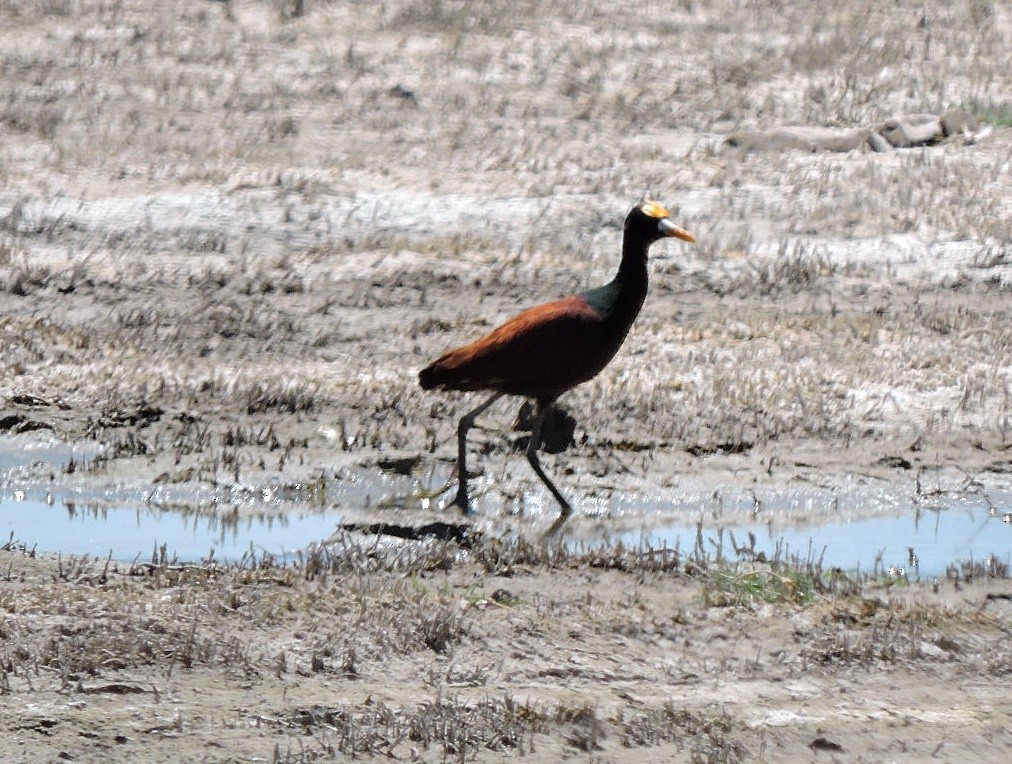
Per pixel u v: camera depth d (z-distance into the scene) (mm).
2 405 16219
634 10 37812
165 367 17797
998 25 37500
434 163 26547
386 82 31594
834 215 24000
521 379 13938
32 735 8000
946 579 11625
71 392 16766
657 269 21734
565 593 10992
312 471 14727
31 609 9641
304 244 22562
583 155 27266
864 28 36812
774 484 14828
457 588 11008
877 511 14289
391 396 16750
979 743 8414
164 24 34969
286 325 19250
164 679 8789
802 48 34312
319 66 32500
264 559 11648
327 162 26406
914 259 22344
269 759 7836
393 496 14305
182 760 7793
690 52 34469
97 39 33719
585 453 15461
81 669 8820
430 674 9102
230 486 14336
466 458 15180
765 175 26047
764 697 9047
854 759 8164
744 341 19172
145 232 22688
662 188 25328
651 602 10836
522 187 25312
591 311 13977
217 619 9758
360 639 9555
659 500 14383
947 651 9875
